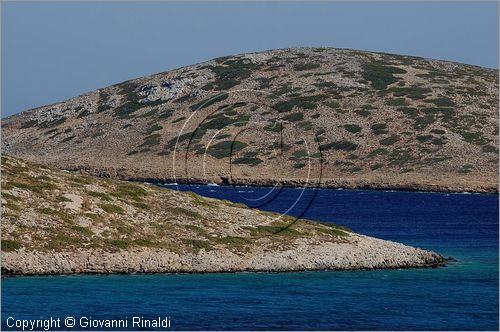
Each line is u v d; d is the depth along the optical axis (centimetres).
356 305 8225
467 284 9444
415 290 9012
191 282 9019
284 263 9950
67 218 10075
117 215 10531
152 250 9775
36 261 9138
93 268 9281
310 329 7238
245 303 8125
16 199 10212
